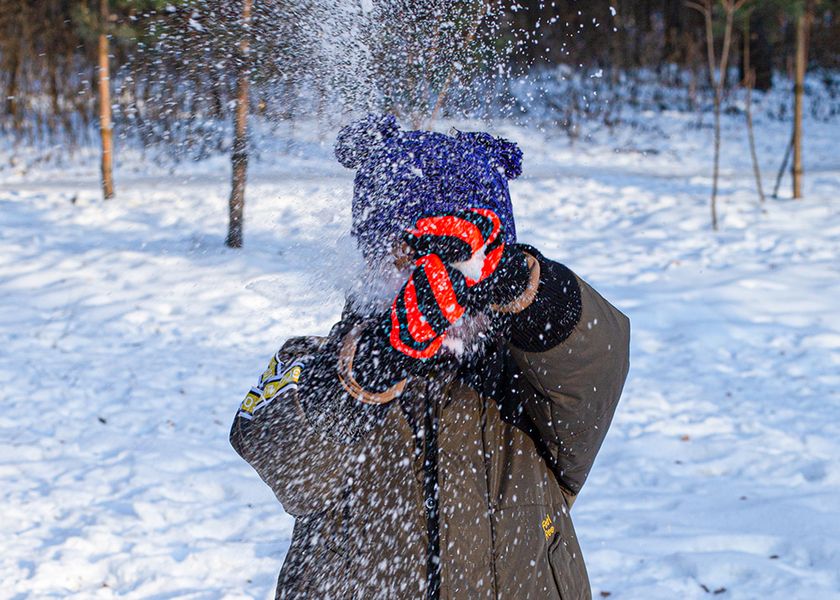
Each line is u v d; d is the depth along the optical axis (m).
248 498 4.39
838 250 9.75
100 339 6.90
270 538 4.00
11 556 3.75
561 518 1.70
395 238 1.51
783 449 5.20
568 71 20.61
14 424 5.29
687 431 5.46
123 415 5.46
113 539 3.91
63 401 5.68
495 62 2.09
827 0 15.16
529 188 13.12
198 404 5.70
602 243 10.28
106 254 8.95
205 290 7.69
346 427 1.57
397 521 1.61
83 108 17.91
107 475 4.58
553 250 9.97
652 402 5.91
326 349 1.60
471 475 1.60
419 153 1.53
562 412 1.56
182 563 3.74
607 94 21.30
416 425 1.62
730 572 3.77
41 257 9.01
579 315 1.45
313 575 1.67
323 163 2.23
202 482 4.52
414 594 1.60
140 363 6.41
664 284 8.72
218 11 3.30
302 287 2.01
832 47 26.36
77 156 16.33
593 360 1.49
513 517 1.61
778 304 8.04
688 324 7.51
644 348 7.05
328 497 1.64
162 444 5.00
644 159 17.09
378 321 1.51
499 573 1.59
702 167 16.56
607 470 4.91
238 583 3.62
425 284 1.39
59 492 4.36
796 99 12.29
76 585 3.59
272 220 8.69
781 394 6.08
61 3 18.33
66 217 10.63
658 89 23.41
